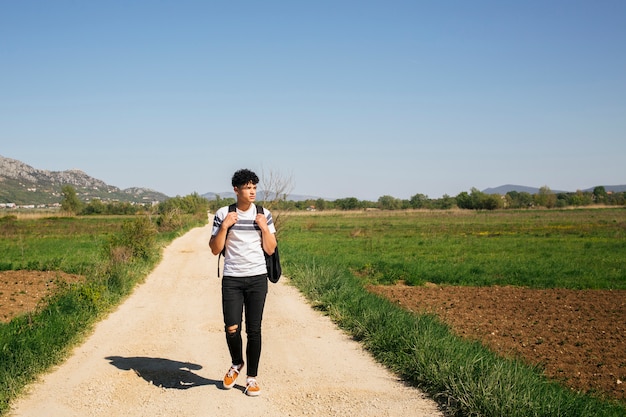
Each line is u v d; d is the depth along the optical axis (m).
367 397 5.64
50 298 10.28
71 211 102.69
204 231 51.00
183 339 8.41
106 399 5.57
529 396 5.00
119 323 9.72
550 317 12.99
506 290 17.67
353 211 135.75
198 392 5.78
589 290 18.03
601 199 143.75
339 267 18.55
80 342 8.14
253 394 5.64
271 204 32.03
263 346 7.96
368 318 8.71
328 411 5.23
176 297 13.06
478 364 5.99
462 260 26.12
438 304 14.57
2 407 5.22
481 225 61.91
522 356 8.91
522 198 137.12
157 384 6.06
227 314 5.73
